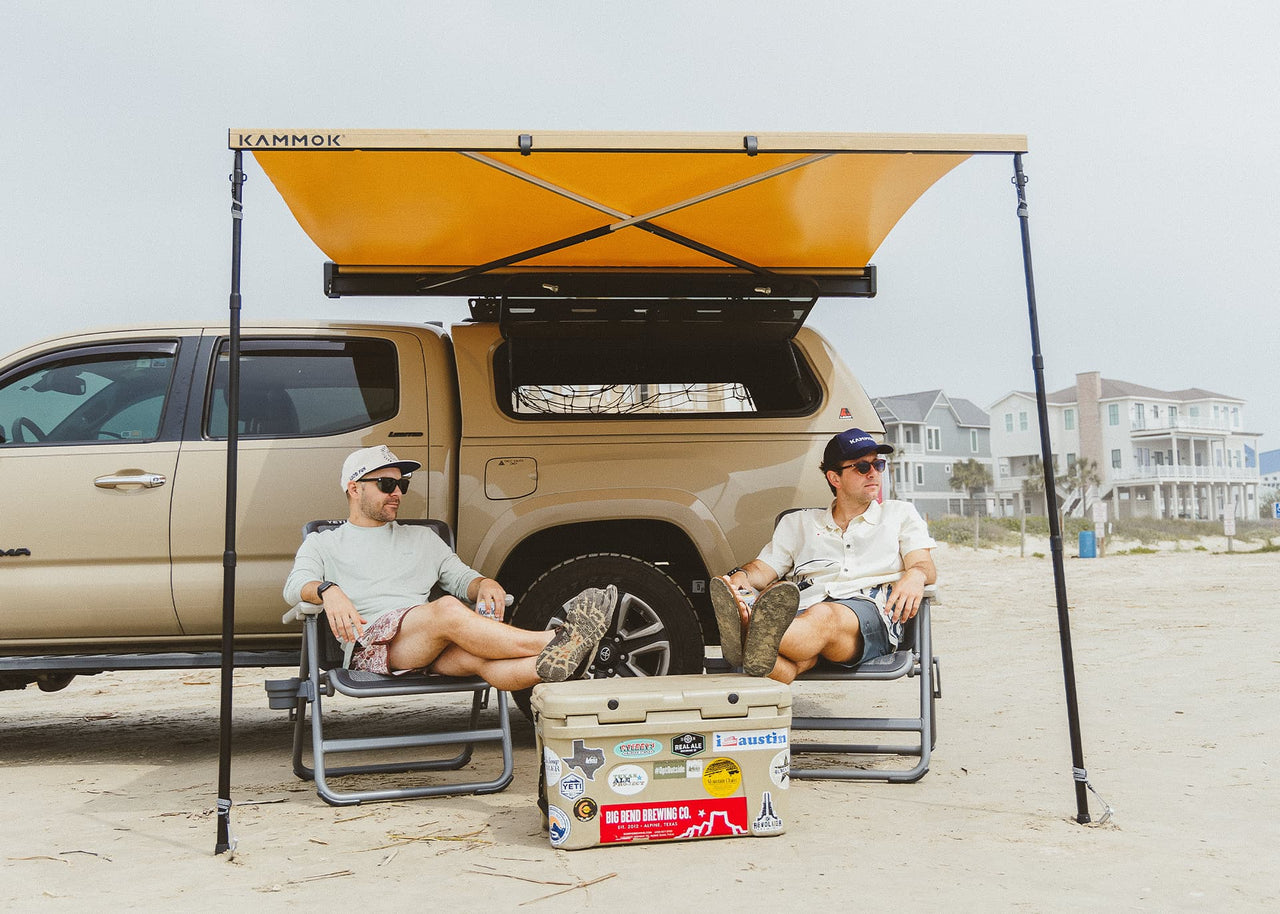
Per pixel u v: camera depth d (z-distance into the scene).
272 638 4.89
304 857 3.39
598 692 3.52
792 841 3.47
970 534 34.22
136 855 3.44
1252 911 2.77
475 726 4.80
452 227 4.78
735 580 4.43
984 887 2.99
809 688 7.08
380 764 4.82
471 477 4.98
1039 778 4.32
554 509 4.96
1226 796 3.97
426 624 4.05
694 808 3.49
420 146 3.70
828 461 4.58
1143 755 4.71
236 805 4.13
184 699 7.83
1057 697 6.39
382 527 4.51
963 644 9.38
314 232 4.81
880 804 3.95
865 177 4.32
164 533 4.83
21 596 4.79
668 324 5.13
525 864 3.29
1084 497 68.31
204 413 4.98
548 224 4.77
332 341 5.14
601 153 3.96
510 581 5.26
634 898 2.95
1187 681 6.79
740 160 4.10
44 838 3.67
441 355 5.20
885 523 4.55
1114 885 2.99
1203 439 76.88
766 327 5.17
